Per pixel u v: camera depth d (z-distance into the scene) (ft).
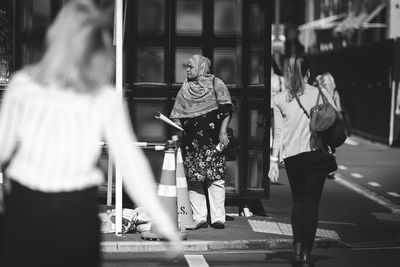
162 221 22.67
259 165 56.24
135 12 55.77
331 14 228.02
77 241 22.06
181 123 52.39
